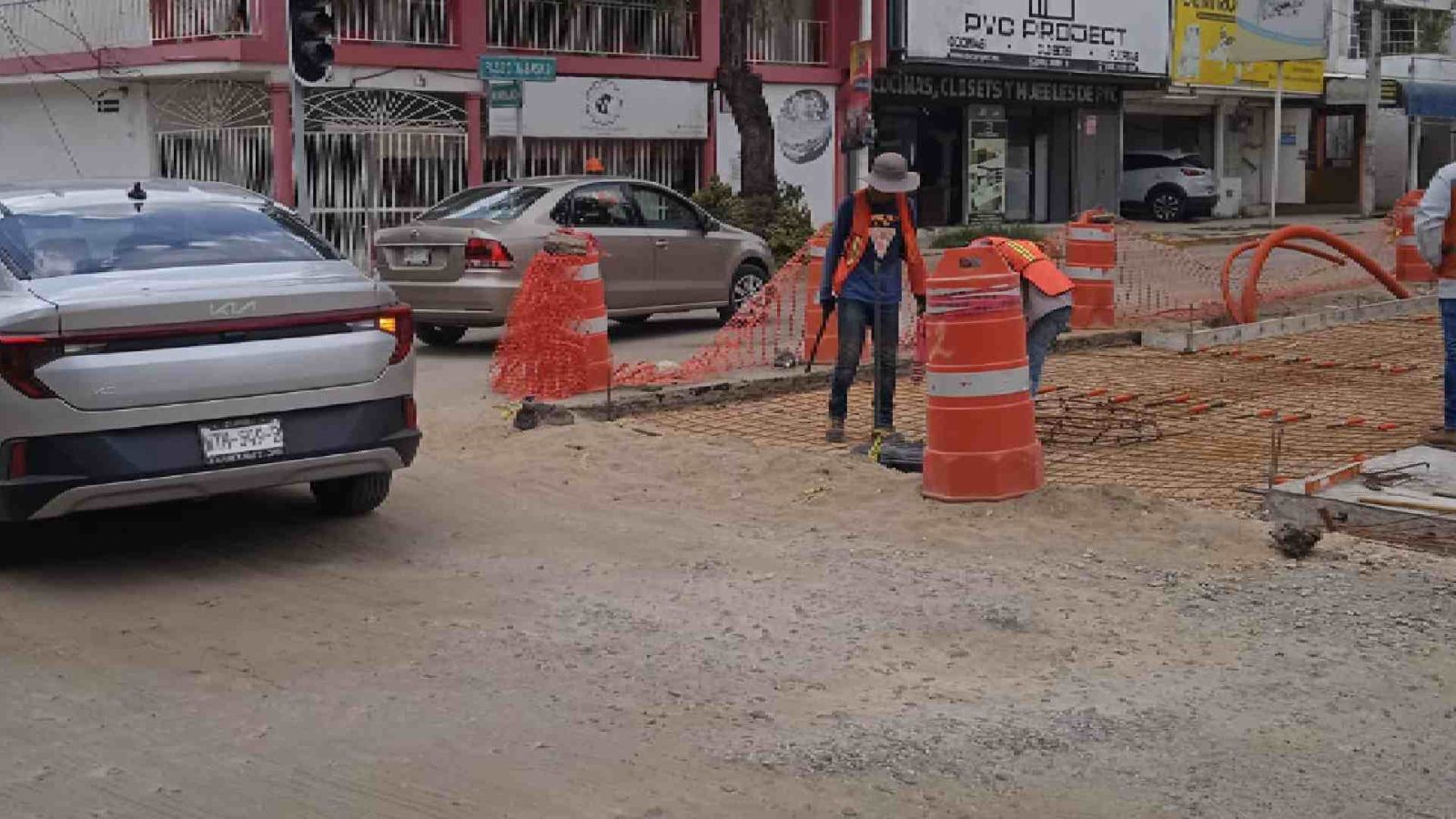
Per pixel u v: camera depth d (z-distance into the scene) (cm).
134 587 676
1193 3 3884
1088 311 1465
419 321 1481
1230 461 891
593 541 746
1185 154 3991
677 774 474
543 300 1124
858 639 601
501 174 2667
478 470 903
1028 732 508
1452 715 522
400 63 2486
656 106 2858
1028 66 3478
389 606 647
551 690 548
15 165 2773
